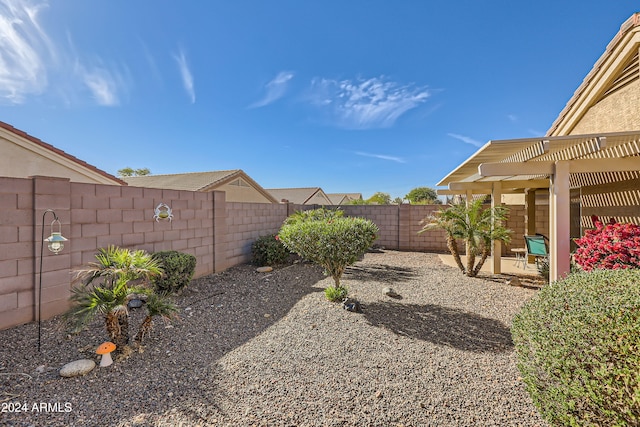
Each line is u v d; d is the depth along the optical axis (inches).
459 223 315.6
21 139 350.0
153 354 146.9
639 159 208.1
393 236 534.0
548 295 99.0
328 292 233.0
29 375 125.9
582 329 78.7
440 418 101.0
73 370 124.9
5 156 342.0
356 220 239.0
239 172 769.6
